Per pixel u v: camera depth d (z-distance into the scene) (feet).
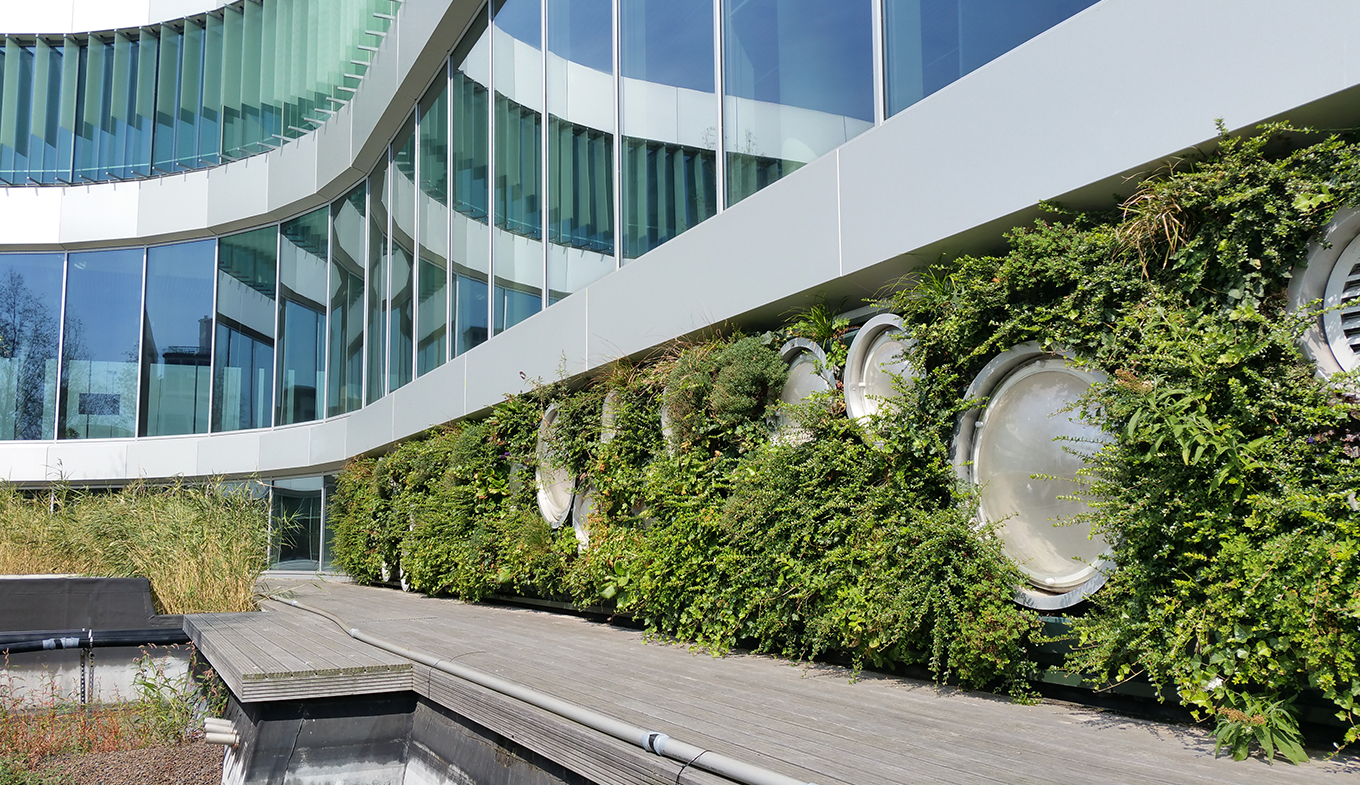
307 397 54.60
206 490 30.83
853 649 15.48
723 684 13.74
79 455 59.41
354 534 44.80
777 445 17.19
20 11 60.80
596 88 27.55
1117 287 11.69
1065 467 12.96
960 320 13.75
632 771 8.98
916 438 14.39
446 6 36.40
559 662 16.08
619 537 21.85
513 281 32.48
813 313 18.02
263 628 21.97
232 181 57.88
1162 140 11.44
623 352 24.35
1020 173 13.30
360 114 47.91
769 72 20.10
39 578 25.41
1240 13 10.71
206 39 59.77
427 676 14.65
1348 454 9.61
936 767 8.73
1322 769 8.77
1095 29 12.33
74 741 20.34
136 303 60.64
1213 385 10.31
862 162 16.35
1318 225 10.13
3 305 61.16
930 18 15.84
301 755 14.80
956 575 13.32
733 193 21.11
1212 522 9.99
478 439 31.07
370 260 48.93
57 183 60.54
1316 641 8.82
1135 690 11.53
